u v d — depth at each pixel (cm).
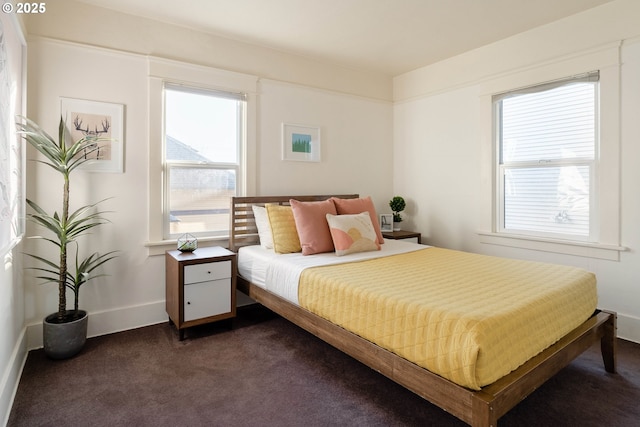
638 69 255
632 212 261
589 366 226
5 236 172
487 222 351
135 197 287
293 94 368
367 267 241
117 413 179
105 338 269
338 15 287
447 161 387
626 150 262
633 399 189
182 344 260
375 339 176
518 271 225
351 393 197
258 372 220
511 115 337
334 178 401
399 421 172
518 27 308
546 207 314
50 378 211
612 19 265
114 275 281
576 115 292
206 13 283
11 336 198
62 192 260
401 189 439
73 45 260
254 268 290
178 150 311
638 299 260
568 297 186
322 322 211
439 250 305
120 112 278
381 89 435
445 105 387
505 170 344
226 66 327
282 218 305
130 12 280
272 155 357
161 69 293
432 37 328
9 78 184
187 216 317
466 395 134
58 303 258
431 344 150
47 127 253
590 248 282
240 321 310
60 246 235
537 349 158
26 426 168
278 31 315
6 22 176
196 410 182
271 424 171
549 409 181
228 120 336
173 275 272
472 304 162
